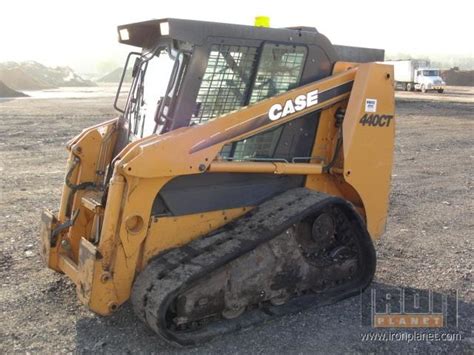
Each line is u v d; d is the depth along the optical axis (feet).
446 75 221.66
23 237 20.33
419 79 139.85
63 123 57.31
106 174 14.47
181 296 12.43
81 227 15.57
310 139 15.37
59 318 14.25
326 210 14.87
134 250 12.85
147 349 12.85
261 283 13.65
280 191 15.10
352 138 15.19
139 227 12.84
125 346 12.97
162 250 13.39
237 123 13.55
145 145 12.41
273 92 14.71
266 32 14.16
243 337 13.42
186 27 13.11
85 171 15.99
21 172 32.40
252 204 14.62
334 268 15.08
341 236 15.48
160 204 13.28
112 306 12.84
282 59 14.62
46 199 26.12
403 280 17.29
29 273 17.06
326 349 13.02
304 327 13.97
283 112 14.28
